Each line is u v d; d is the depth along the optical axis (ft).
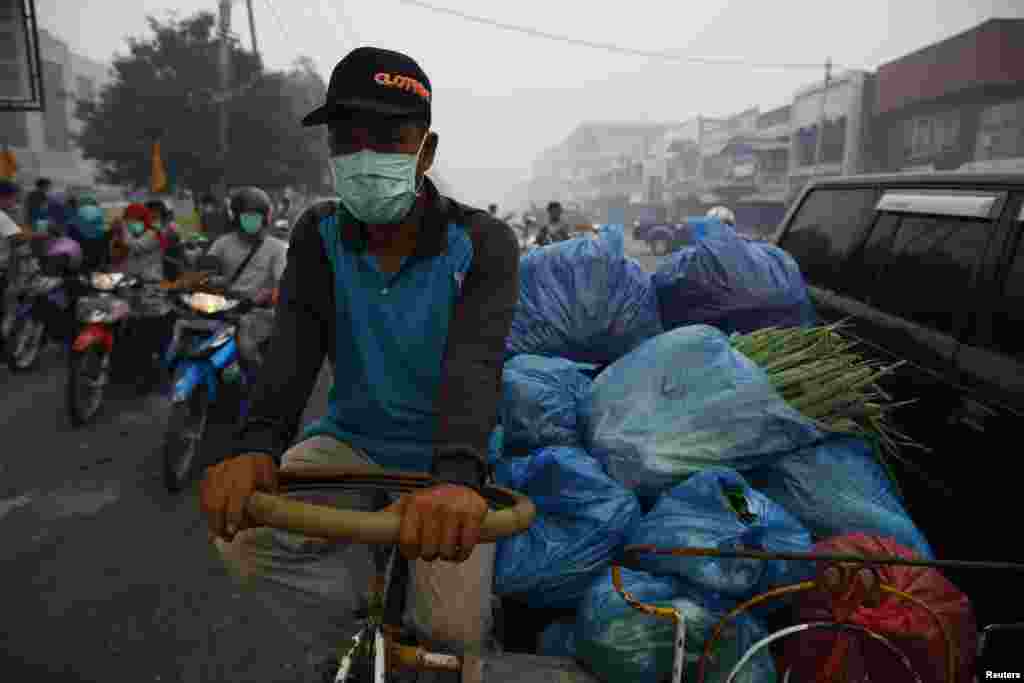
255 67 87.35
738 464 7.21
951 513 7.49
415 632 5.18
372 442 5.25
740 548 6.15
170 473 13.28
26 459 14.93
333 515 3.44
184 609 9.78
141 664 8.67
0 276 21.97
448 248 4.62
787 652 6.31
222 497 3.67
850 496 7.30
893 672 5.66
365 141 4.34
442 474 3.84
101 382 17.49
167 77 86.02
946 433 7.70
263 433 4.34
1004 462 6.76
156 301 19.13
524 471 7.37
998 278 7.82
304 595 5.10
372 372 4.96
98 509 12.73
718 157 165.58
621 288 9.58
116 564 10.91
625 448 7.30
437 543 3.35
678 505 6.57
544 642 6.89
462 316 4.55
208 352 14.05
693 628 5.95
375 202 4.38
